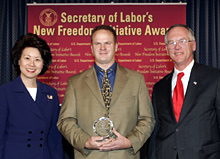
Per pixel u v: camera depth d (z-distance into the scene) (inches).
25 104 72.6
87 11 148.6
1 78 152.7
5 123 70.0
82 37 148.3
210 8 151.6
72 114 75.5
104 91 75.7
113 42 76.0
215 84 71.9
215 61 149.7
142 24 147.4
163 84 84.2
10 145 69.0
